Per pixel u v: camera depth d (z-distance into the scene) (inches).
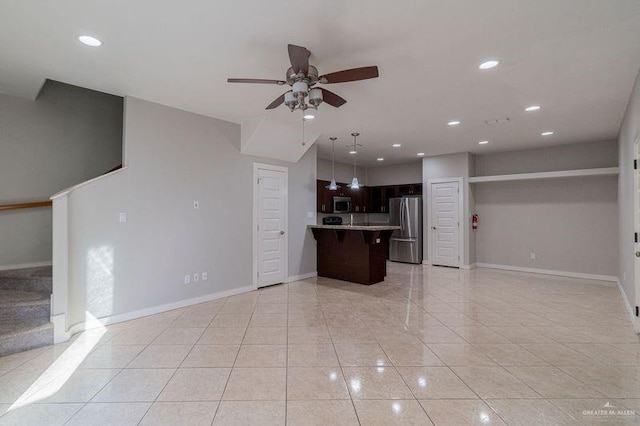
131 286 146.9
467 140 231.5
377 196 358.9
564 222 245.8
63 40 98.3
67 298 124.5
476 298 182.7
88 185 134.2
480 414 77.8
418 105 157.4
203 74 123.1
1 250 147.8
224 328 135.9
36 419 76.2
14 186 151.3
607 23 89.7
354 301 176.7
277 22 89.2
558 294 191.5
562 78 126.6
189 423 75.0
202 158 173.9
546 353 111.2
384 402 83.1
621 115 172.4
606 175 224.1
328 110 165.6
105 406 81.4
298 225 233.1
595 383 91.4
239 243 192.9
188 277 168.1
